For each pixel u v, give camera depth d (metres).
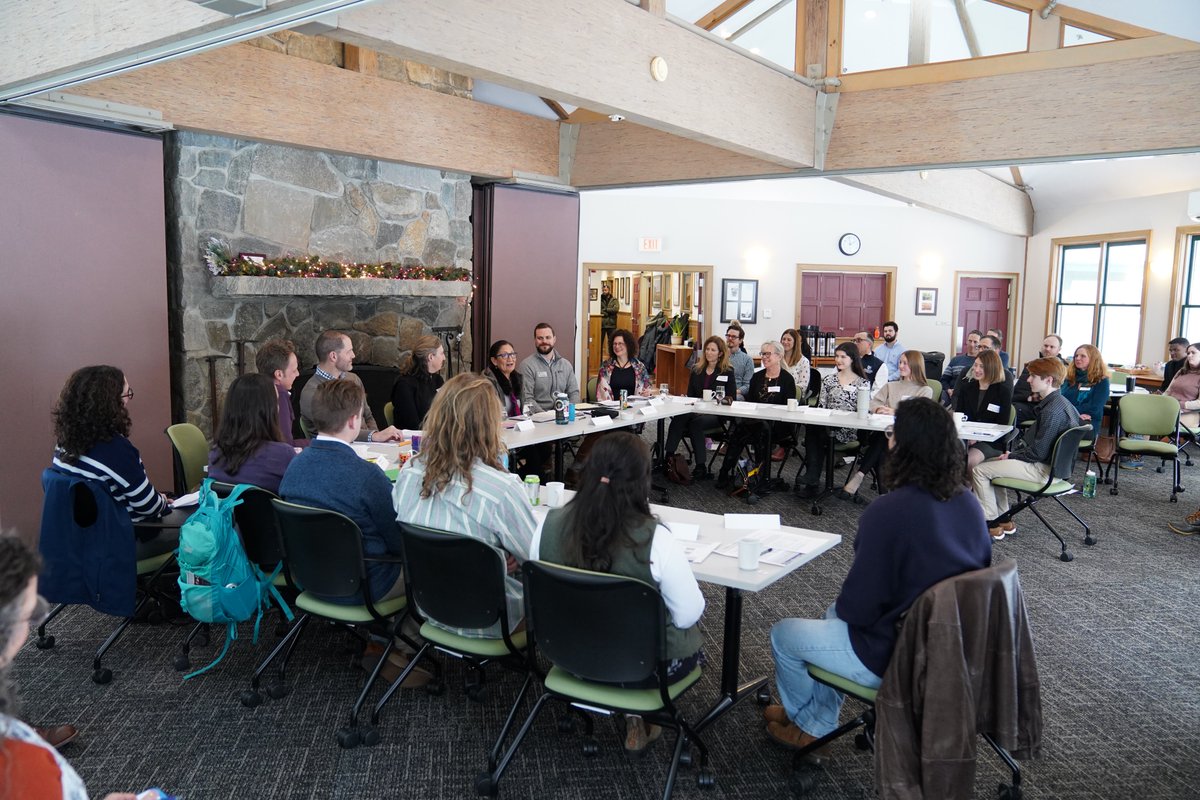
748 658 3.33
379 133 5.67
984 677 2.06
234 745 2.65
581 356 10.30
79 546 2.88
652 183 6.83
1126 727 2.82
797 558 2.53
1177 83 4.71
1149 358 9.43
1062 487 4.73
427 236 6.48
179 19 2.66
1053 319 10.91
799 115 5.70
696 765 2.58
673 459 6.32
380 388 6.06
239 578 2.85
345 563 2.60
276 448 3.14
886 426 5.16
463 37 3.46
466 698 2.98
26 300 4.31
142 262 4.74
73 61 3.07
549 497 3.12
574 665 2.18
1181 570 4.48
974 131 5.41
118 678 3.09
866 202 10.80
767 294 10.70
